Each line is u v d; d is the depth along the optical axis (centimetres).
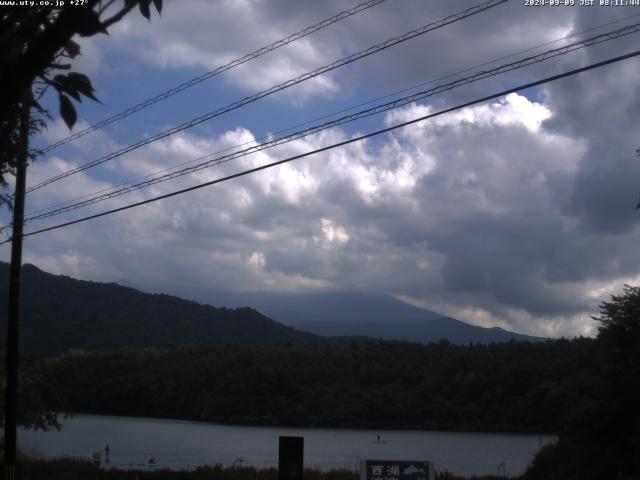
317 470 3481
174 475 3198
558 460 3167
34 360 11400
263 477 3173
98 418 11094
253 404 10912
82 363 12100
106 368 12075
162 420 11000
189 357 12669
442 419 9825
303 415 10869
